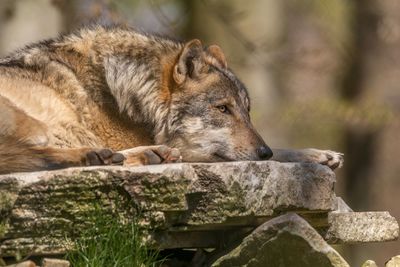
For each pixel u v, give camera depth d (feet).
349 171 107.76
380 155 111.65
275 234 28.53
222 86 42.11
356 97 97.19
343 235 33.55
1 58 41.78
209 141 41.63
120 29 41.91
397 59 104.17
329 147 105.19
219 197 30.12
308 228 28.43
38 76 39.40
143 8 86.12
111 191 29.07
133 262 28.84
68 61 40.27
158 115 40.98
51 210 28.55
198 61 41.83
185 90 41.52
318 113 87.66
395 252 104.88
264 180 30.94
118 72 40.16
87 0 64.08
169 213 29.68
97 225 28.78
